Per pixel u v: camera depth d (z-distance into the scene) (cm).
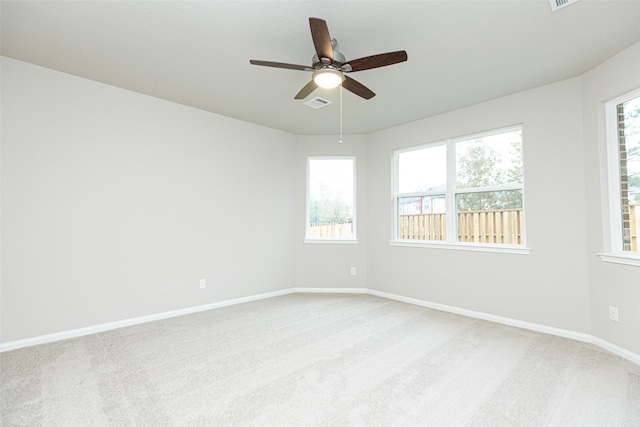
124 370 235
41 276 290
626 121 271
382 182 480
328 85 243
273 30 236
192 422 175
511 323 340
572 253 304
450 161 405
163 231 367
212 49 262
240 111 407
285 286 490
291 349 274
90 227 317
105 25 230
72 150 308
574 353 266
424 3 205
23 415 179
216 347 279
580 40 245
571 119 307
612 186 277
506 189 357
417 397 200
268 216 471
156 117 364
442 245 401
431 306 411
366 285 498
